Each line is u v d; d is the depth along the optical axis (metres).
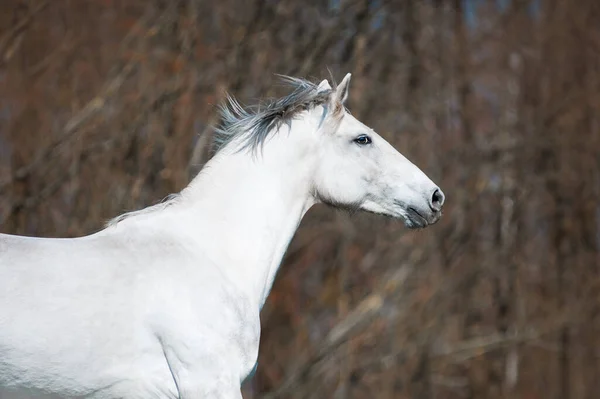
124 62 16.03
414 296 16.61
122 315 6.03
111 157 14.77
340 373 15.42
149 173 14.78
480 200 19.38
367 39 17.89
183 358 6.09
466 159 18.81
